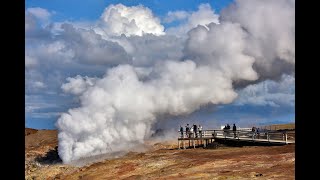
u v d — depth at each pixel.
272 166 34.06
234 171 33.66
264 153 41.28
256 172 31.91
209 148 54.03
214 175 32.88
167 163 43.22
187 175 34.53
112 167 46.12
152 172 40.00
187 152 49.53
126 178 38.88
